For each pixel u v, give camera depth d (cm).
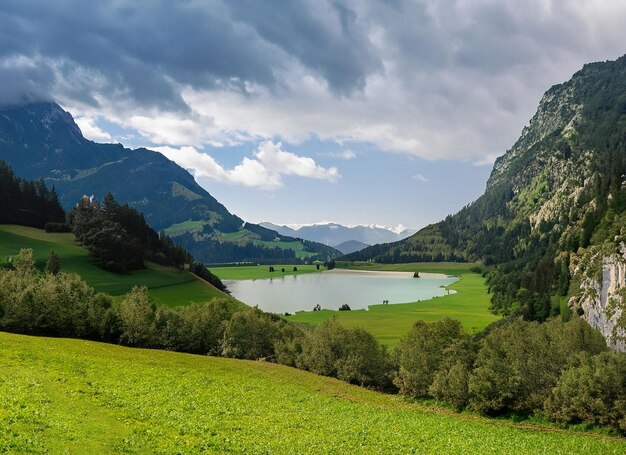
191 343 10444
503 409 7256
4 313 8781
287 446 3741
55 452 2644
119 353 7856
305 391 7312
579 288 16612
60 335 9369
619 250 13250
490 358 7744
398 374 8862
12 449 2528
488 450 4506
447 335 8862
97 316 9850
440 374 7931
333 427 4806
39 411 3388
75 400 4112
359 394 8031
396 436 4691
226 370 8031
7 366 5106
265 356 10919
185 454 3114
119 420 3728
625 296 12212
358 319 19250
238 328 10788
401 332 15938
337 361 9344
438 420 6200
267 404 5741
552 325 8444
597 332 7856
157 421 3928
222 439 3650
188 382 6344
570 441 5378
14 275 10138
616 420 6247
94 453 2789
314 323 18325
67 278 11194
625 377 6362
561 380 6988
